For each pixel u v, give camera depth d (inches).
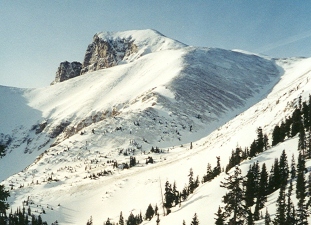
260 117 6013.8
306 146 3324.3
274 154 3540.8
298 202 2191.2
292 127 3969.0
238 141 5305.1
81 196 6702.8
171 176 6112.2
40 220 5610.2
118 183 6791.3
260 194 2474.2
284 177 2859.3
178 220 3152.1
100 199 6387.8
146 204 5447.8
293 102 5206.7
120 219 4874.5
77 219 5935.0
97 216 5812.0
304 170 2834.6
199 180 4913.9
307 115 4020.7
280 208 2089.1
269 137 4557.1
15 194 7057.1
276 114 5418.3
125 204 5895.7
